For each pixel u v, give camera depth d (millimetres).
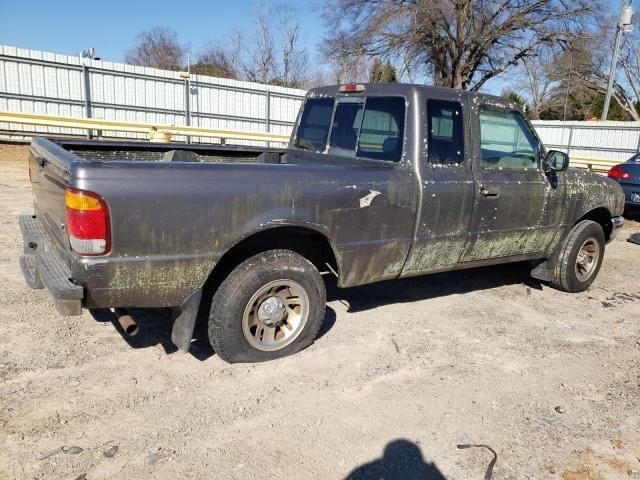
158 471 2564
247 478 2557
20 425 2832
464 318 4777
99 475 2508
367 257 3902
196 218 3115
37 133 17703
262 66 41562
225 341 3477
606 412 3322
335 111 4785
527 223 4863
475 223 4414
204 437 2846
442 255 4348
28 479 2447
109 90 19406
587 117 45875
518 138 4734
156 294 3148
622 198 5867
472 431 3047
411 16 28172
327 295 5188
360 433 2965
